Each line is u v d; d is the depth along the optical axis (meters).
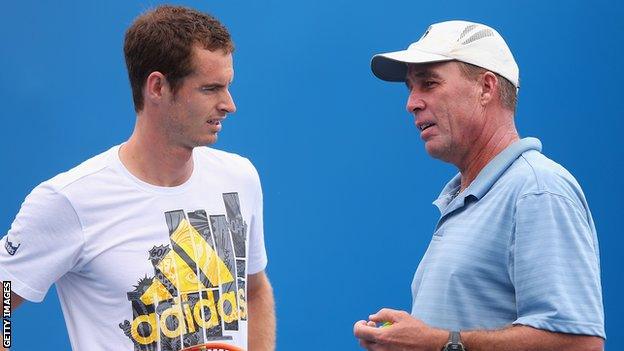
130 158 9.57
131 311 9.36
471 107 9.41
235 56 16.92
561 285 8.59
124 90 16.94
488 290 8.96
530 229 8.74
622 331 17.17
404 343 8.91
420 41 9.72
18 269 9.42
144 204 9.49
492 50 9.48
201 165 9.90
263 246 10.79
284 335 17.00
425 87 9.55
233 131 16.97
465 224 9.17
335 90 17.05
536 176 8.90
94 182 9.41
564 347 8.58
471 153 9.54
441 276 9.14
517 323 8.73
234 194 10.03
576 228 8.73
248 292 11.03
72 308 9.57
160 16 9.40
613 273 17.22
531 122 17.20
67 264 9.38
